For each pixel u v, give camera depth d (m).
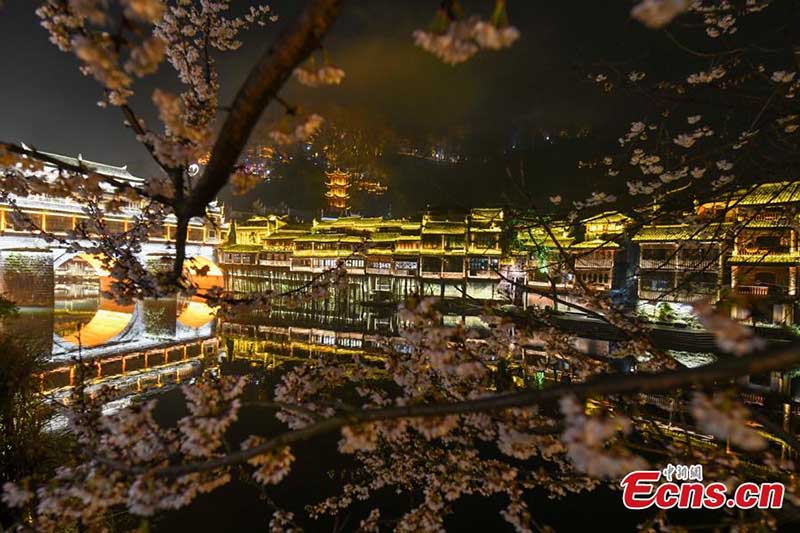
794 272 28.00
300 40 2.36
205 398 4.29
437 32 2.12
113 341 49.12
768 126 5.73
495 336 7.23
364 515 19.83
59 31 3.60
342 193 117.88
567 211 8.19
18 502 3.71
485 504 20.28
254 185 3.48
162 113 3.21
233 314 7.82
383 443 7.95
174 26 6.50
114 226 44.06
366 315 61.28
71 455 5.17
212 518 19.88
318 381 6.03
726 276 30.34
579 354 7.00
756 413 4.66
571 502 20.05
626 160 8.38
